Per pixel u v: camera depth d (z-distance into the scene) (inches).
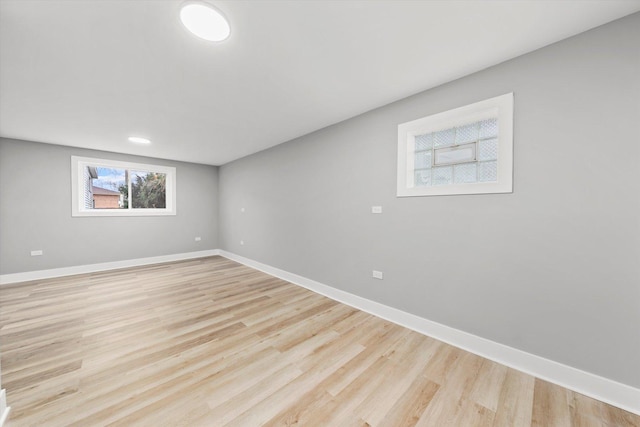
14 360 69.1
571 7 50.5
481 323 74.0
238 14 51.5
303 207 137.4
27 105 95.0
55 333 84.2
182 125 119.9
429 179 88.9
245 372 65.1
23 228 144.2
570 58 59.5
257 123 118.0
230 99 92.3
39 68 70.2
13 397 55.3
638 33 51.9
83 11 49.6
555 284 62.1
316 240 129.5
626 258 53.9
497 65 70.6
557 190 61.6
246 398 56.3
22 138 139.5
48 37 57.3
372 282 103.0
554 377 61.8
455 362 70.0
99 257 170.4
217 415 51.6
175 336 83.0
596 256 57.0
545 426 49.6
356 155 108.9
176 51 63.7
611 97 55.0
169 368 66.4
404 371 66.0
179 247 207.6
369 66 71.6
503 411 53.1
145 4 48.3
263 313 101.8
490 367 67.8
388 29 56.7
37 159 147.8
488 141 76.0
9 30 54.5
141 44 60.6
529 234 65.7
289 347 77.0
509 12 51.8
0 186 137.9
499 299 70.7
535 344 64.8
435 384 61.2
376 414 52.4
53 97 88.6
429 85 82.7
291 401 55.6
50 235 152.3
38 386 59.0
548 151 62.7
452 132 83.7
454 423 50.3
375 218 101.9
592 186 57.3
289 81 79.5
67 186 157.4
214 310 104.5
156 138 141.4
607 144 55.6
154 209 195.0
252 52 64.6
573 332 59.8
